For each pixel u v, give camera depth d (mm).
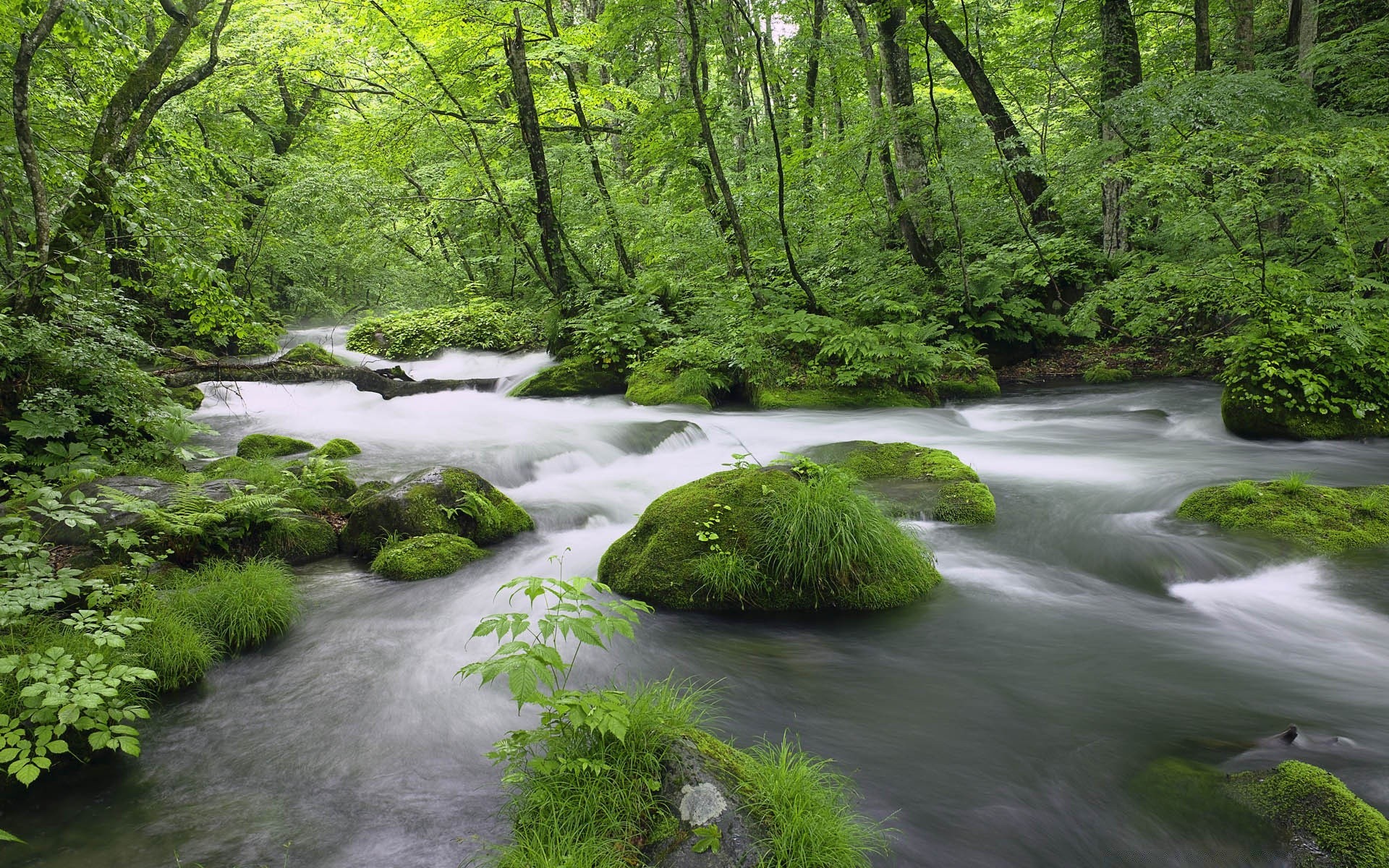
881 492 7113
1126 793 3311
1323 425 9109
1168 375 13422
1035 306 14781
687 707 3578
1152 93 12250
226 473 7305
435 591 5637
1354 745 3561
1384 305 9312
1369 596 5098
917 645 4777
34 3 8398
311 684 4383
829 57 14164
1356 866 2678
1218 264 10797
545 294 20141
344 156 17781
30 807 3346
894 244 16781
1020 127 21875
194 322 9125
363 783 3514
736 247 15977
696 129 13453
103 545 4926
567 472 8844
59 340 7727
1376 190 10555
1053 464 8492
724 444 9875
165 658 4297
